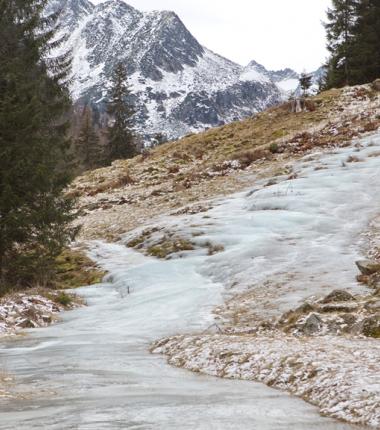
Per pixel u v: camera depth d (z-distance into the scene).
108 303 19.55
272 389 8.83
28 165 22.47
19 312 17.47
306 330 12.44
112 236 29.98
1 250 23.00
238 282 19.06
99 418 6.73
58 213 24.20
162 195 36.66
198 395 8.27
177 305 17.61
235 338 12.30
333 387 7.97
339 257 19.81
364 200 26.23
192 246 24.19
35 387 8.91
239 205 28.97
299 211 25.81
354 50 58.12
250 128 48.72
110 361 11.52
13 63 23.33
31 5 24.91
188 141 50.16
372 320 11.82
